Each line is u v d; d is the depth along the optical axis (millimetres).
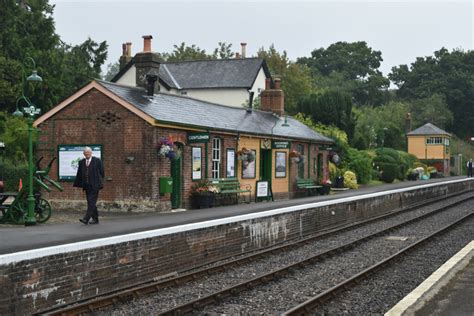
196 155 21547
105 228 13609
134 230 13195
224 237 14094
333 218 21156
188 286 11086
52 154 20922
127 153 19719
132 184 19656
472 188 50469
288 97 55969
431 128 68562
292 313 8672
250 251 15281
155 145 19438
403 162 52375
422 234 19031
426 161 66875
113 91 19922
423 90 90312
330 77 91812
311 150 31844
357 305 9664
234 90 45438
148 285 10453
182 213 18594
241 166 24641
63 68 34562
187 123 20719
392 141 64750
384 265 12898
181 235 12523
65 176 20703
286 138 28125
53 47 36000
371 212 25531
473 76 88438
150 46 23031
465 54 93875
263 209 20172
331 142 33875
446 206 29219
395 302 9875
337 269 12875
